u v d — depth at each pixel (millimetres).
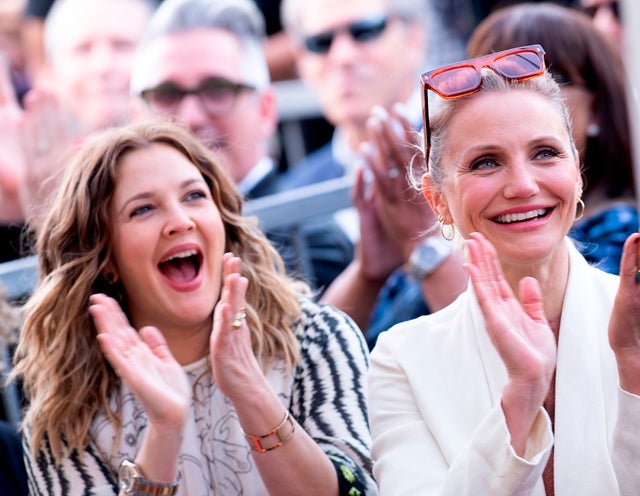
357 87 19531
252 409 8969
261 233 11016
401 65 19688
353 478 9422
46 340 10484
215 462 10078
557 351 8445
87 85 20547
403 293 13859
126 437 10180
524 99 8266
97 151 10367
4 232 17484
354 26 19469
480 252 7852
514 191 8125
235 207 10859
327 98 19969
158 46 17422
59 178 11820
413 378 8812
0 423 11969
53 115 17562
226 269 8922
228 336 8875
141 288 10250
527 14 13078
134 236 10133
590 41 12898
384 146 12578
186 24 17453
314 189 15047
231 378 8930
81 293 10344
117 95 20516
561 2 20016
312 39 19812
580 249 10648
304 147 23469
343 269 16641
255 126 17859
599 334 8484
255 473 10023
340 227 16938
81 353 10328
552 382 8500
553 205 8242
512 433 7691
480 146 8219
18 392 13453
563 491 8086
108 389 10344
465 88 8289
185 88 17328
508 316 7734
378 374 9062
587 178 12906
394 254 13648
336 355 10375
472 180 8281
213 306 10312
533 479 7672
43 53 21391
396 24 19609
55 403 10250
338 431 9906
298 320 10633
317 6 19625
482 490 7703
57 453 10219
